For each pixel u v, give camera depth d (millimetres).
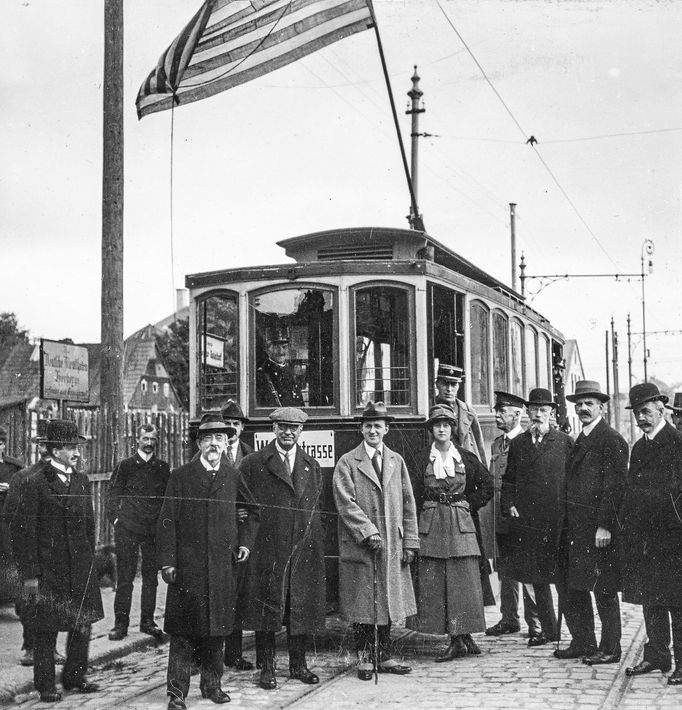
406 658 7301
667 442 6512
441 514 7215
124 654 7672
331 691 6227
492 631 8219
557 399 15367
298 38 10664
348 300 8109
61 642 7965
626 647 7516
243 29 10562
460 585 7156
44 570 6125
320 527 6805
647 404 6562
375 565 6848
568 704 5727
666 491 6391
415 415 7902
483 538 8375
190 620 5902
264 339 8328
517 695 5984
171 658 5941
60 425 6312
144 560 8109
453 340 8781
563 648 7477
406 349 8008
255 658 7391
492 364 9938
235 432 6879
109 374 10070
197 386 8617
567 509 7207
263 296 8359
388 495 6949
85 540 6301
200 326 8648
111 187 9914
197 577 5953
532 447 7703
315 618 6602
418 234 8984
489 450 9664
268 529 6598
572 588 7004
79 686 6406
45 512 6164
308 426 8039
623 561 6707
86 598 6262
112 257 9922
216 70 10688
